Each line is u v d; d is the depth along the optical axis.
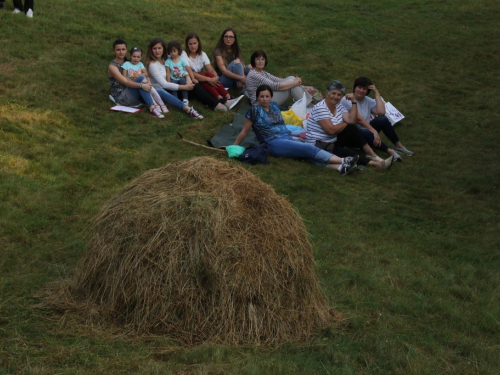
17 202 6.16
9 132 7.75
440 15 16.45
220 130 8.92
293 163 8.10
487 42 14.47
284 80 10.30
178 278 4.05
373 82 12.05
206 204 4.22
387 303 4.93
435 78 12.36
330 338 4.27
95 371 3.61
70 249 5.43
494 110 10.88
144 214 4.23
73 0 13.53
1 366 3.61
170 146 8.25
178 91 9.84
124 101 9.31
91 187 6.80
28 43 10.72
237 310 4.07
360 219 6.70
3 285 4.68
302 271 4.36
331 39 14.32
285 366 3.79
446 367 4.05
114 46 9.30
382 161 8.23
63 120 8.46
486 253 6.09
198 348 3.84
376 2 17.81
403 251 5.98
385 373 3.91
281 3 16.88
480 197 7.57
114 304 4.18
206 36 13.31
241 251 4.12
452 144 9.40
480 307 4.99
